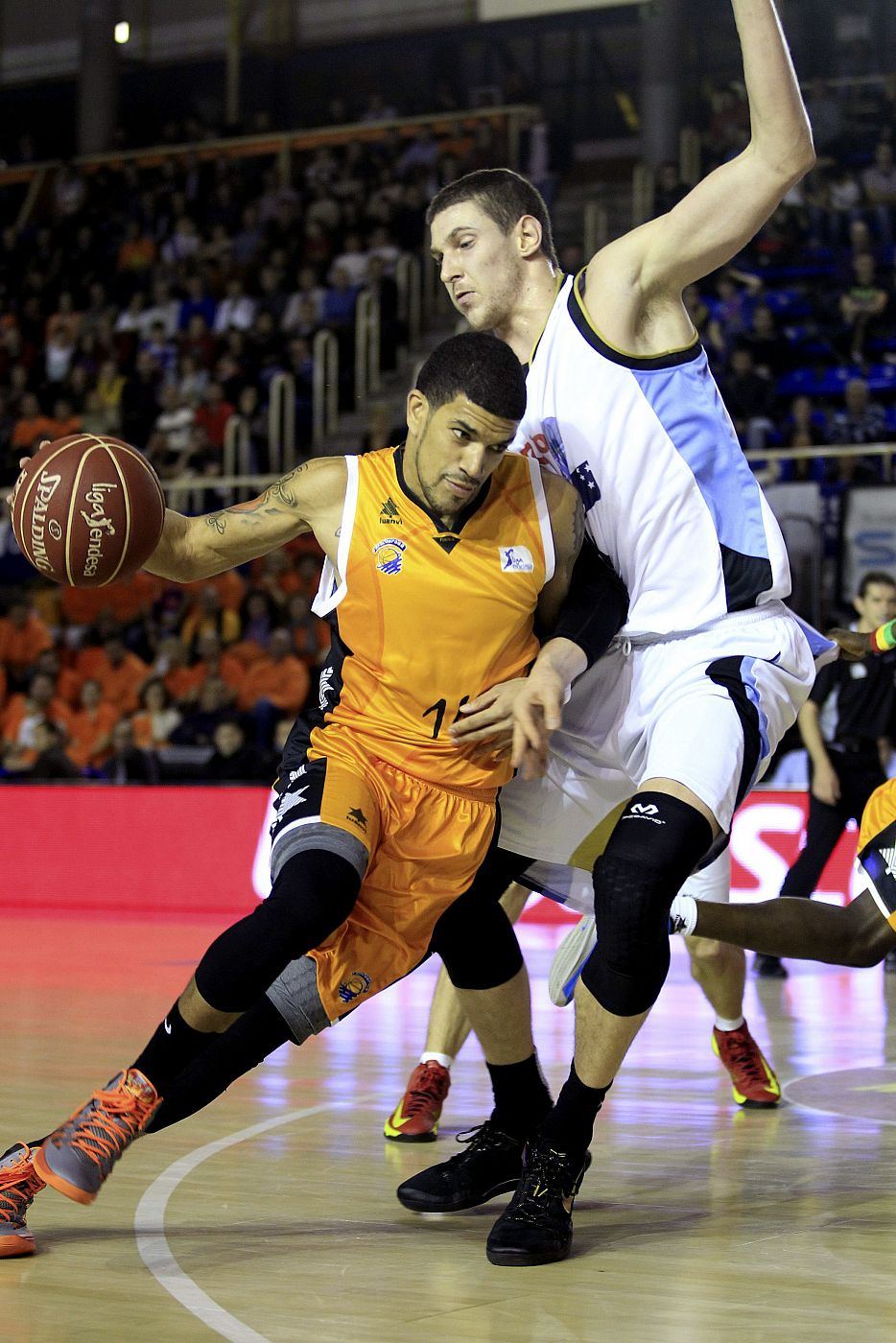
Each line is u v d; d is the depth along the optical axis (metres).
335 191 18.86
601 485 3.11
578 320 3.09
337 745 3.02
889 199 16.69
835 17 19.66
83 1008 6.19
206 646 12.70
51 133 23.36
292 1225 3.04
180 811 11.08
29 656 14.09
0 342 18.81
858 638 3.68
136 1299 2.54
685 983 7.31
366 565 2.97
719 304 15.76
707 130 19.44
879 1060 5.17
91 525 2.93
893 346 15.34
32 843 11.56
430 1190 3.16
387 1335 2.34
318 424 15.66
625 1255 2.82
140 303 18.44
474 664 2.98
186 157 20.38
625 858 2.78
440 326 17.33
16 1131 3.81
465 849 3.03
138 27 23.06
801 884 7.68
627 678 3.21
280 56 22.59
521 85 20.20
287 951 2.70
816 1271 2.71
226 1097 4.46
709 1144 3.82
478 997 3.21
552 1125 2.87
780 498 11.55
